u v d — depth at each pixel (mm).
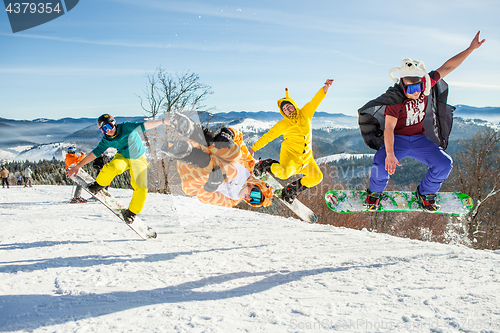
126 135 4441
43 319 2318
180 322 2248
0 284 3053
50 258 3945
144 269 3512
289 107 4359
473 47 3627
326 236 5098
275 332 2078
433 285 2850
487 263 3451
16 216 7422
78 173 5172
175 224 6375
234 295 2762
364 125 4031
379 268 3420
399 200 4582
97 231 5688
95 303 2611
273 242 4734
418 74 3523
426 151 3830
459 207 4426
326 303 2541
